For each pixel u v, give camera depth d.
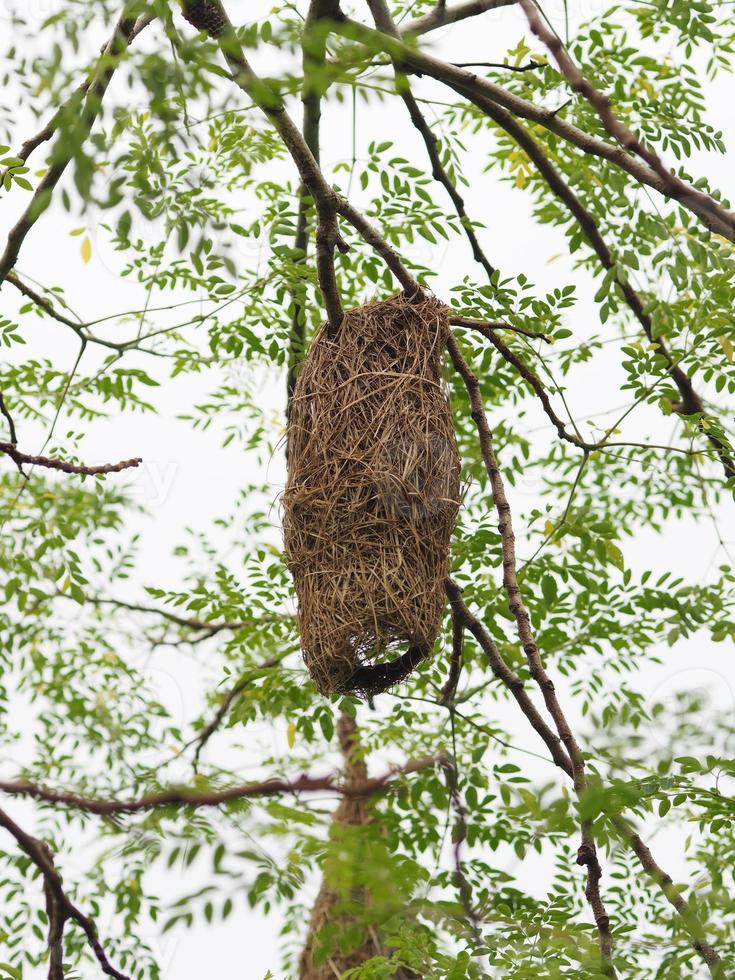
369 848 2.13
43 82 1.74
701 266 3.42
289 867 2.04
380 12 3.24
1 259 3.32
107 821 2.26
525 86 4.39
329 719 4.36
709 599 4.28
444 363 3.35
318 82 1.87
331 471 3.13
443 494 3.18
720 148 3.56
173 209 2.07
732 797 2.64
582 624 4.63
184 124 1.87
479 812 3.75
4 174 3.15
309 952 3.78
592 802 2.42
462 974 2.61
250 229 4.25
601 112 2.30
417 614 3.07
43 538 4.62
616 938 2.86
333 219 2.94
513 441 4.98
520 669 4.58
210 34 2.26
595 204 3.65
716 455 4.02
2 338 4.42
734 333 3.78
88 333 4.05
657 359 3.65
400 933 2.92
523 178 4.77
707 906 2.58
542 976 2.54
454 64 3.48
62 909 3.20
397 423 3.15
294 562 3.18
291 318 4.50
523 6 2.31
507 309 3.97
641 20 4.05
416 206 4.12
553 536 4.29
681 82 3.99
